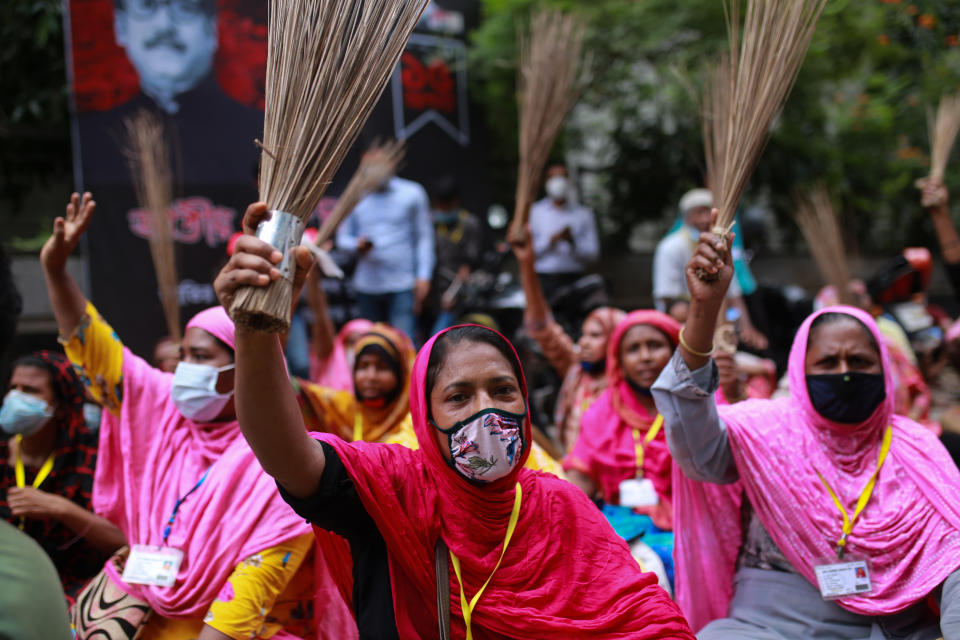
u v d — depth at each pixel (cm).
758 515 277
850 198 1065
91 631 270
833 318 286
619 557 216
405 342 411
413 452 217
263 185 171
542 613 202
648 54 905
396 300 728
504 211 1077
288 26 177
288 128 172
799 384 286
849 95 1059
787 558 272
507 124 992
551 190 839
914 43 966
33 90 820
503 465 201
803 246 1154
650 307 1073
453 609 201
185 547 271
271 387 177
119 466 312
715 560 295
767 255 1119
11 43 802
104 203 750
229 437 290
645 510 372
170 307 491
